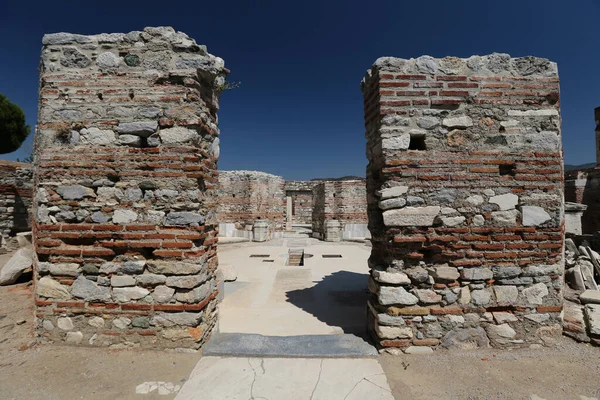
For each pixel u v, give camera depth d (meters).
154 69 3.51
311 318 4.73
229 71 4.27
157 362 3.24
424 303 3.48
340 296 5.99
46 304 3.49
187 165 3.44
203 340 3.52
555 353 3.39
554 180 3.56
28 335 3.72
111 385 2.88
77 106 3.49
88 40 3.53
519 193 3.54
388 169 3.48
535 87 3.61
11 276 5.69
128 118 3.48
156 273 3.43
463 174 3.51
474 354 3.41
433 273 3.49
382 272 3.52
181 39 3.54
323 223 16.62
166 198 3.44
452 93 3.55
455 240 3.48
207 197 3.79
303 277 7.66
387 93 3.52
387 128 3.50
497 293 3.50
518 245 3.52
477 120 3.57
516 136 3.57
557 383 2.91
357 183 17.31
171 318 3.42
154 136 3.48
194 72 3.53
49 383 2.89
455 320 3.49
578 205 8.29
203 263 3.55
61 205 3.45
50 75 3.51
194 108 3.51
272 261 10.12
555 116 3.59
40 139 3.46
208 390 2.81
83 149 3.46
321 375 3.05
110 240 3.44
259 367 3.17
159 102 3.49
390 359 3.37
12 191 11.59
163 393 2.77
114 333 3.45
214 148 4.14
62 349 3.44
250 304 5.48
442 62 3.60
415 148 3.72
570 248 6.25
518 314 3.52
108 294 3.45
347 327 4.34
